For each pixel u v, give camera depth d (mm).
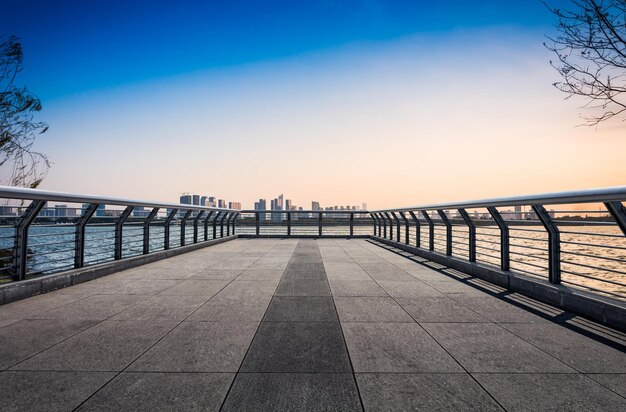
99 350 3168
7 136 15109
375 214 16734
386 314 4324
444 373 2742
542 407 2279
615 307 3822
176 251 10445
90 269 6496
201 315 4258
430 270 7680
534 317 4203
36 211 5293
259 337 3508
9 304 4758
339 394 2424
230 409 2236
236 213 17906
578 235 4617
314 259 9570
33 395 2402
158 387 2512
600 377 2688
